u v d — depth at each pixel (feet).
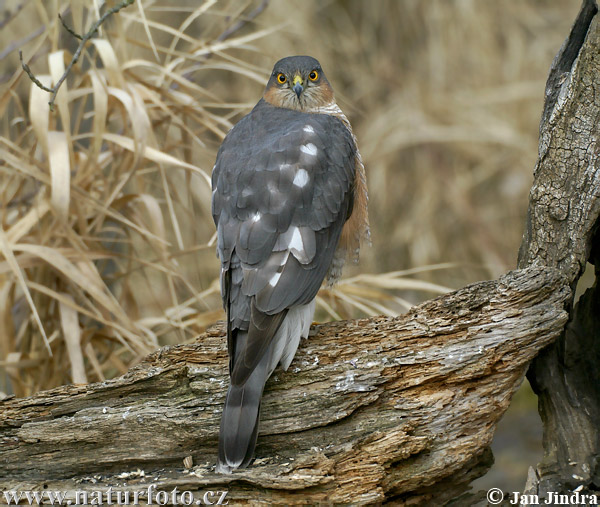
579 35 24.80
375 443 23.50
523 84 57.36
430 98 57.72
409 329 24.61
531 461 41.01
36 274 32.86
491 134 55.67
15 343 32.53
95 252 31.45
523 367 24.59
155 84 34.65
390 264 55.21
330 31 59.52
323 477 22.70
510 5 58.65
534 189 25.41
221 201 25.08
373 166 56.49
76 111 37.11
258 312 23.06
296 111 28.04
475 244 55.06
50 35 32.63
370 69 59.00
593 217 24.72
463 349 24.12
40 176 29.86
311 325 25.40
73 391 24.91
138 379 24.75
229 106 34.06
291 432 23.93
